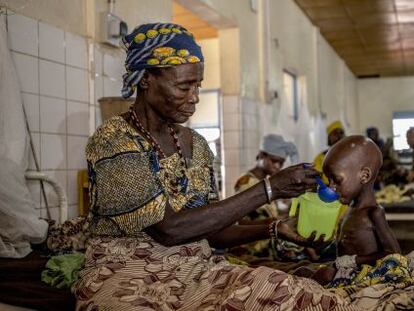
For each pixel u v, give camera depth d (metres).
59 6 2.96
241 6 5.75
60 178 2.95
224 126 5.68
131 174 1.48
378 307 1.47
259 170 3.24
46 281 2.04
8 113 2.49
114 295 1.45
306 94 8.82
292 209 1.90
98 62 3.26
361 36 10.55
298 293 1.35
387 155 6.53
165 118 1.60
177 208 1.58
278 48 7.06
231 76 5.64
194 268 1.53
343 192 1.79
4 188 2.35
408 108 15.63
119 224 1.50
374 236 1.86
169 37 1.53
